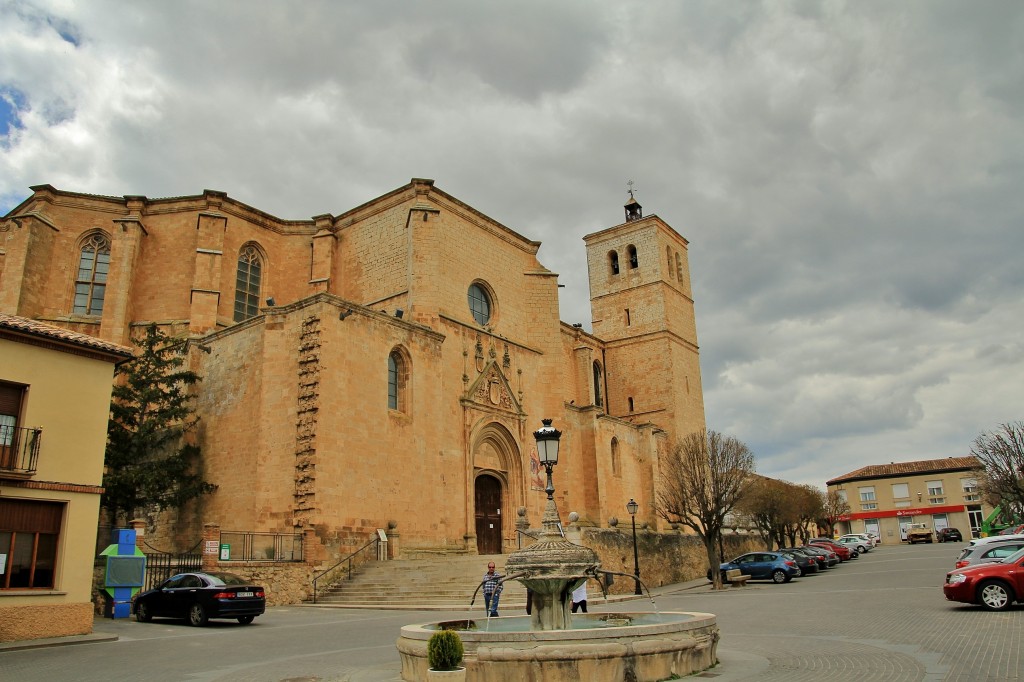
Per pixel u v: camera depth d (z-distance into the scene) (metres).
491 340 46.53
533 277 52.06
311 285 45.78
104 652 17.70
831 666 12.81
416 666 12.46
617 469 57.25
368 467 34.47
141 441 34.66
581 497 52.56
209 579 23.58
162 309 42.97
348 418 33.91
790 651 14.95
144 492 34.50
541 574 13.98
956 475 101.69
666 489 60.66
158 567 28.70
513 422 46.25
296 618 25.14
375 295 44.66
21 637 19.58
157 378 36.34
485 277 48.00
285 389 33.84
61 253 42.94
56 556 21.03
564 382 60.59
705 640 12.97
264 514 32.81
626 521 56.56
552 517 15.23
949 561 46.81
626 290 71.44
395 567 31.83
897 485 105.62
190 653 17.19
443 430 40.53
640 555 43.53
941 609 21.44
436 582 30.33
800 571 46.12
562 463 49.47
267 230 47.19
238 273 45.12
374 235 45.75
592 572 14.37
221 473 35.75
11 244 40.72
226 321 43.09
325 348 33.41
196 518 36.31
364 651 16.92
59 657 17.00
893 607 22.97
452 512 40.06
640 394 68.31
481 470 43.50
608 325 71.75
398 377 38.31
